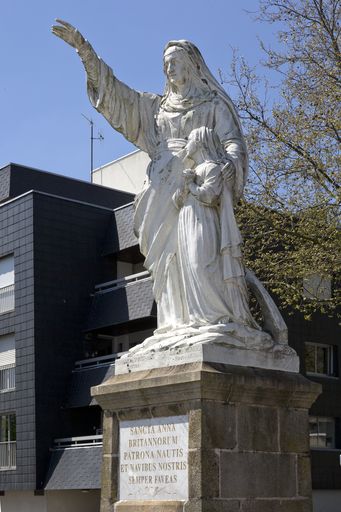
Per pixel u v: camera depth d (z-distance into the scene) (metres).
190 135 10.94
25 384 38.84
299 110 24.19
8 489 38.88
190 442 9.63
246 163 10.96
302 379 10.44
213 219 10.52
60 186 44.47
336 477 40.66
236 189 10.78
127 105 11.45
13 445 39.44
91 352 40.09
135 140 11.60
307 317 25.20
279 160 24.20
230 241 10.39
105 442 10.68
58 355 39.19
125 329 40.06
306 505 10.21
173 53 11.23
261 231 24.62
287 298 24.55
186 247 10.48
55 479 37.28
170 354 10.14
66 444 38.31
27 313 39.19
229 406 9.83
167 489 9.84
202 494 9.44
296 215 24.02
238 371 9.91
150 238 10.96
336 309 41.16
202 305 10.30
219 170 10.52
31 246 39.28
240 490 9.72
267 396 10.06
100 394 10.64
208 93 11.25
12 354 40.28
